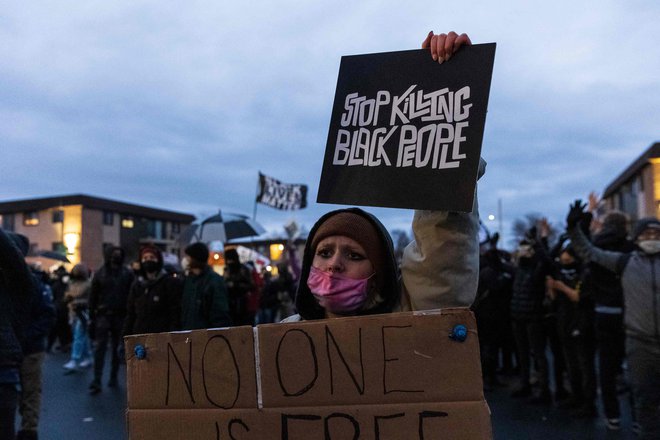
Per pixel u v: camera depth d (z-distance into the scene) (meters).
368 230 1.75
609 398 5.11
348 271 1.73
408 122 1.70
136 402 1.63
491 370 7.32
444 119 1.65
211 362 1.57
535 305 6.35
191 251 5.16
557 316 6.14
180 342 1.60
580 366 5.84
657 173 24.30
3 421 2.94
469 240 1.68
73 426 5.56
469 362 1.43
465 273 1.68
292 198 14.34
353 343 1.49
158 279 5.70
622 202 30.14
